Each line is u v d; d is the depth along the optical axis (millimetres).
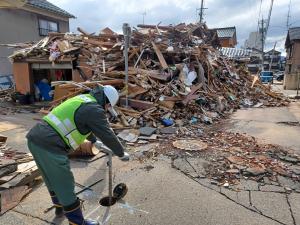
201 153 5250
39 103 11406
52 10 18594
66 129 2541
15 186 3621
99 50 10305
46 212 3242
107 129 2598
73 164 4680
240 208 3379
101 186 3920
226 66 14523
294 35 29828
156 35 11555
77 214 2656
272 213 3277
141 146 5695
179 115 7953
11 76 15516
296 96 15727
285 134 6922
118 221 3100
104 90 2814
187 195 3682
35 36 18078
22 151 5383
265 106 11961
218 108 9695
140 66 9547
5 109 10039
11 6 7367
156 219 3145
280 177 4238
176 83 9133
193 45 12906
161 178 4180
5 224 3010
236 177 4219
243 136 6574
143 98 8227
